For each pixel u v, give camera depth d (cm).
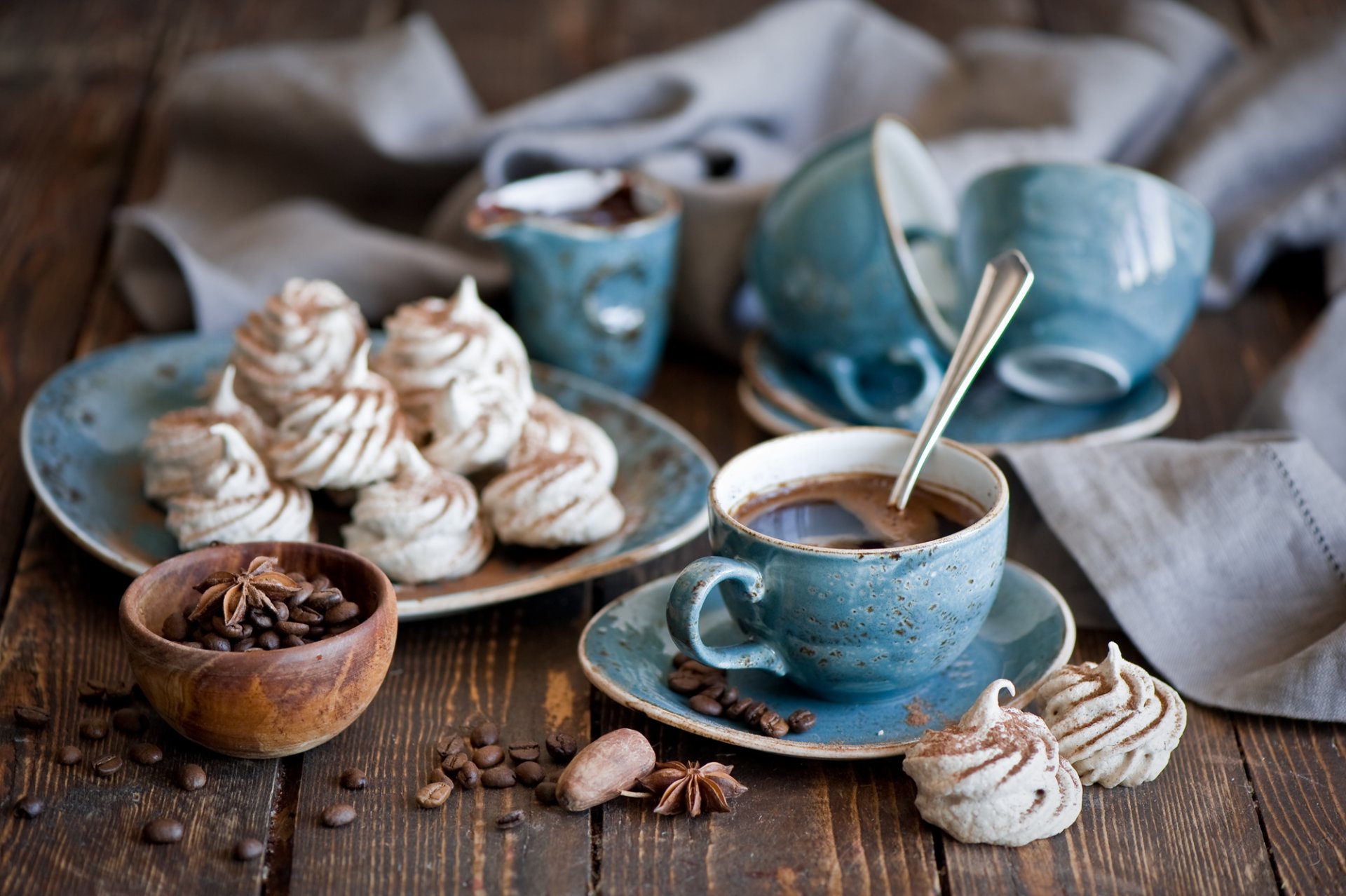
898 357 104
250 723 82
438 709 87
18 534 96
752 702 86
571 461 94
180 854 81
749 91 121
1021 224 100
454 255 114
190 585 86
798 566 83
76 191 128
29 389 107
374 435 93
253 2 172
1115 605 90
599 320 107
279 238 114
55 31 163
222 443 93
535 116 118
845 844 82
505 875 81
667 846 82
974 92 123
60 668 88
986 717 82
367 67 122
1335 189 113
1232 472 93
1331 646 86
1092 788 84
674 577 92
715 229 111
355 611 84
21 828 82
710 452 105
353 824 82
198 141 125
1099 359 101
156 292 114
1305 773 85
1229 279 115
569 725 87
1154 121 122
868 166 102
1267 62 121
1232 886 80
